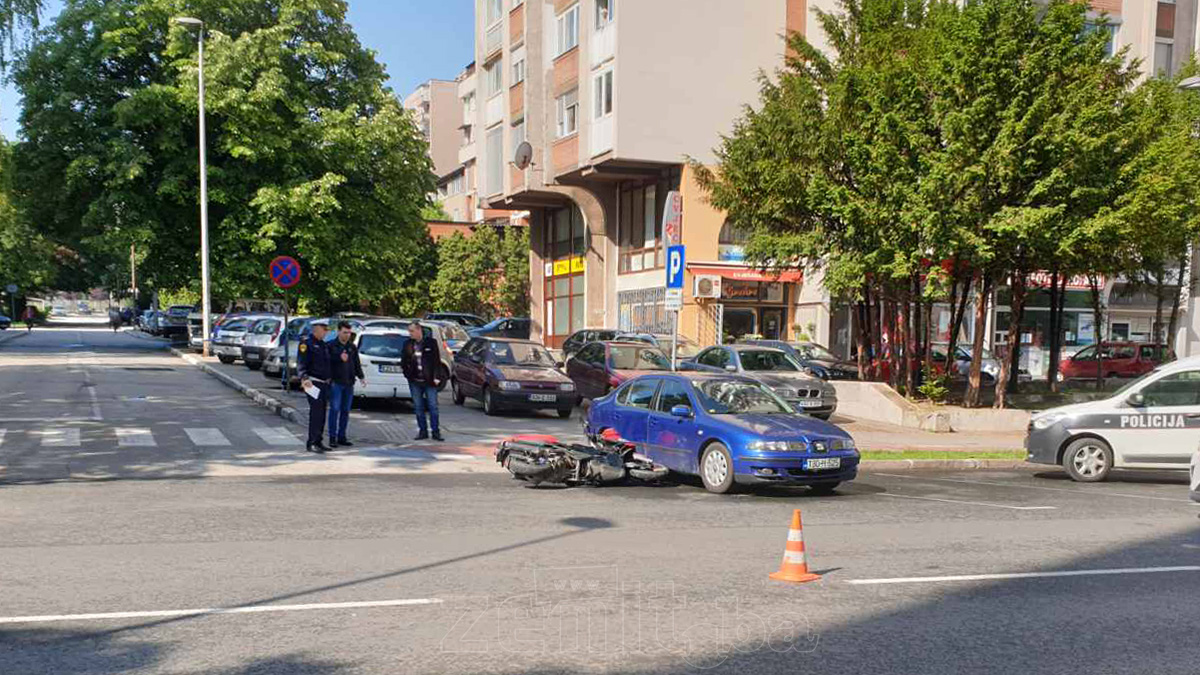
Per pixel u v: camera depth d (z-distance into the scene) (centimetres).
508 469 1144
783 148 1892
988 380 2677
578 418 1905
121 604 584
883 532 873
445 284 5188
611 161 3081
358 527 845
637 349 2020
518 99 3712
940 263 1730
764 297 3288
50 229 3828
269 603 591
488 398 1902
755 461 1062
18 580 638
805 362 2370
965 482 1288
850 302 2127
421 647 509
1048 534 876
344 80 3878
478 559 723
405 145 3834
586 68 3206
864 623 568
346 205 3709
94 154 3472
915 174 1706
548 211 4144
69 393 2062
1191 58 2277
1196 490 920
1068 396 2136
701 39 3116
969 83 1694
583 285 3800
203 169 3288
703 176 2095
